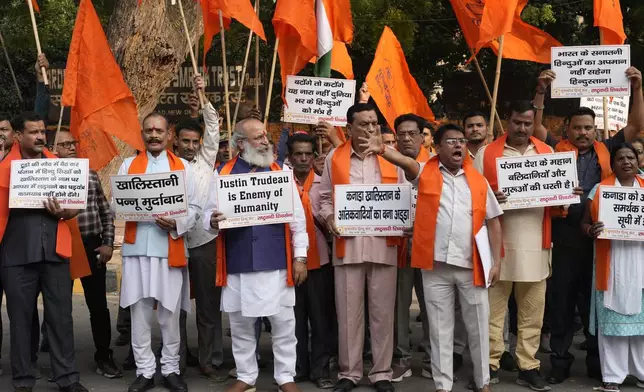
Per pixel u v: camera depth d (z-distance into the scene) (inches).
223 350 326.3
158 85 452.8
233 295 253.6
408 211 261.3
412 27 568.7
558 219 278.1
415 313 404.2
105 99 280.4
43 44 623.8
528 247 262.7
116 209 258.1
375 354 266.2
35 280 255.4
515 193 261.1
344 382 265.3
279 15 310.2
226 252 253.9
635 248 264.7
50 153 262.8
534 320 269.4
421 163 278.7
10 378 284.7
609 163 282.4
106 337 289.3
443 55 643.5
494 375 274.2
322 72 327.0
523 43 339.0
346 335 266.1
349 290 264.7
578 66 291.7
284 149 323.9
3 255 252.8
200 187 281.9
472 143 290.0
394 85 334.3
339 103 315.0
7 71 756.0
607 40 318.0
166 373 264.1
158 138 265.1
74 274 271.0
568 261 276.1
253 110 320.2
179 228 258.4
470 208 248.5
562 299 277.0
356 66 647.1
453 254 247.4
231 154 271.3
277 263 250.2
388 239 262.8
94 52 279.6
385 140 315.3
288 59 325.4
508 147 269.3
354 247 261.6
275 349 256.4
